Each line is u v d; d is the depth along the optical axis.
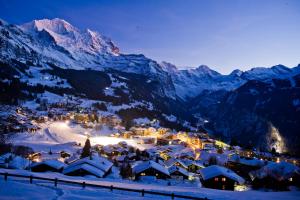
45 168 81.62
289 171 80.12
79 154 134.12
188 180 87.62
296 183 79.06
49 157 129.62
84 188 44.00
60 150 152.88
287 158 174.50
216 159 128.12
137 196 40.59
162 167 88.12
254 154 172.88
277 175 79.25
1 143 135.88
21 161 89.00
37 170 81.38
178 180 86.19
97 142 196.00
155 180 80.56
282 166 82.38
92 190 42.47
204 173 79.38
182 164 110.25
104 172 78.50
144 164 87.44
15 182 42.78
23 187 39.94
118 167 108.31
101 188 45.22
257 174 81.94
